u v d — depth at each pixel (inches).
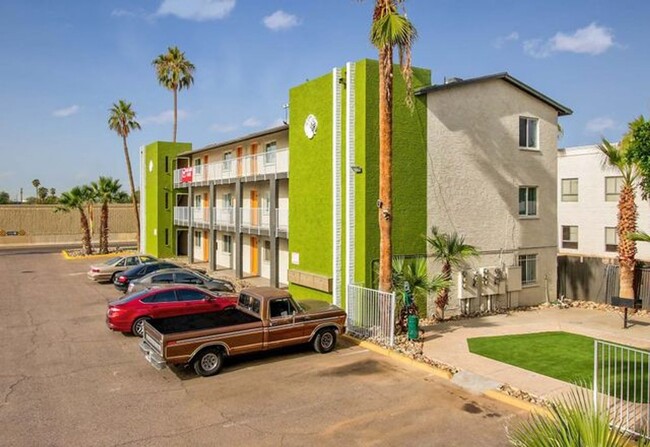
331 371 500.4
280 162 917.2
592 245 1273.4
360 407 410.9
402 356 536.4
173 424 379.2
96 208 2472.9
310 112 768.9
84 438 355.9
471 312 780.6
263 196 1147.3
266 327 516.7
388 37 557.6
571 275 914.7
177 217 1544.0
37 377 482.0
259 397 432.1
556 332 653.9
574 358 534.6
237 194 1108.5
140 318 626.5
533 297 866.8
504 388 444.8
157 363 462.0
